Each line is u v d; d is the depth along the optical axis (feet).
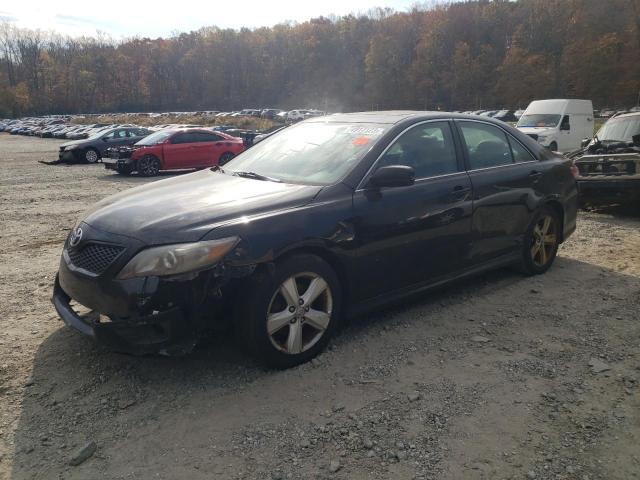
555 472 8.36
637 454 8.79
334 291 11.96
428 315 14.38
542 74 278.26
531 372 11.38
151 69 444.14
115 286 10.21
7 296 16.01
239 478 8.23
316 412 9.93
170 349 10.11
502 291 16.19
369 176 12.69
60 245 22.94
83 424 9.59
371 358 11.98
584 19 284.61
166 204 11.57
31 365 11.63
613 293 16.01
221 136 58.70
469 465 8.52
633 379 11.08
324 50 414.21
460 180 14.47
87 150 68.54
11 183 46.42
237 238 10.42
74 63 415.64
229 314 10.87
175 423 9.61
